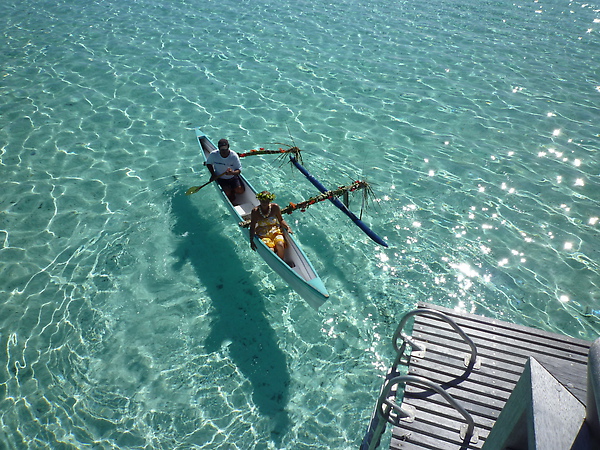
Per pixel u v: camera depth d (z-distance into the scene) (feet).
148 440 16.14
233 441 16.20
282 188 28.40
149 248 23.72
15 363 18.35
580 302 21.36
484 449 8.00
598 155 31.55
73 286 21.56
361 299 21.56
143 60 42.65
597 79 42.37
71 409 16.93
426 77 42.01
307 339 19.75
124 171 28.96
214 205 26.76
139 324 20.03
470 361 15.14
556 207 27.02
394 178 29.32
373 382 18.12
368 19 55.62
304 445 16.15
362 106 37.06
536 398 5.86
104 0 58.08
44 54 42.98
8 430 16.26
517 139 33.37
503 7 62.59
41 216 25.30
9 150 30.14
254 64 43.04
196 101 36.83
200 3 58.49
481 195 27.94
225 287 21.86
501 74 43.01
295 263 21.03
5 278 21.77
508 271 22.95
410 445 12.93
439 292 21.88
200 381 17.99
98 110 34.91
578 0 66.44
